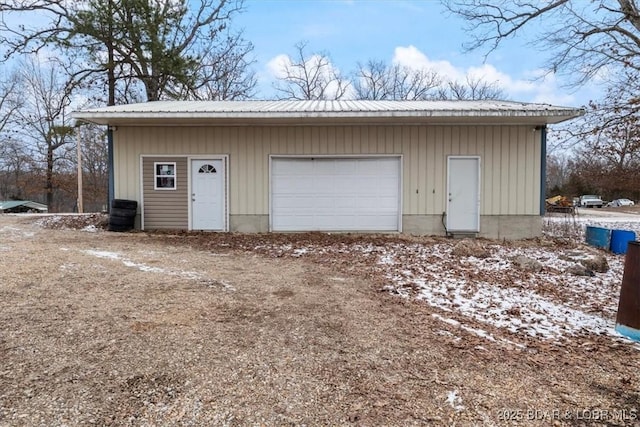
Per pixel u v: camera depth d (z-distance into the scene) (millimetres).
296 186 10719
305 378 2900
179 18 16719
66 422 2320
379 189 10617
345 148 10547
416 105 10750
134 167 10812
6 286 4801
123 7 15242
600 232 9414
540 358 3375
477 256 7738
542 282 5984
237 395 2654
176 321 3883
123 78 16406
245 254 7871
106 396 2588
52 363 2973
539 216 10375
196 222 10867
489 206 10422
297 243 9203
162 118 9625
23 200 29906
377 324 4031
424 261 7305
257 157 10688
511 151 10359
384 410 2537
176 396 2617
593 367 3240
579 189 36469
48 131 28266
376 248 8688
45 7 15609
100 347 3258
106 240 9109
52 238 9203
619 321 3979
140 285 5117
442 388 2832
